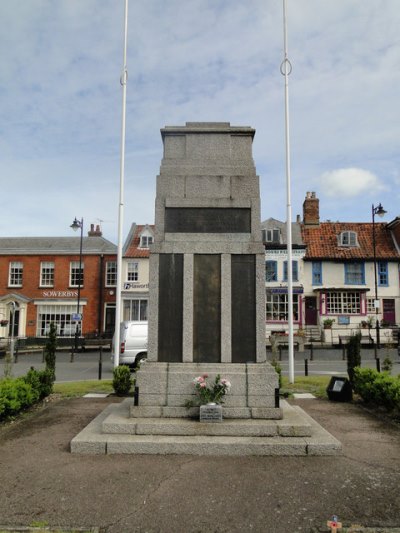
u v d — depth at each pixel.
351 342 12.64
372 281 35.66
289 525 4.84
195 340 8.41
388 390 9.67
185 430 7.38
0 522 4.88
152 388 7.99
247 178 8.88
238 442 6.96
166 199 8.79
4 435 8.08
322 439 7.18
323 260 35.84
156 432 7.38
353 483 5.88
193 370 8.10
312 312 35.69
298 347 29.14
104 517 5.00
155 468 6.35
